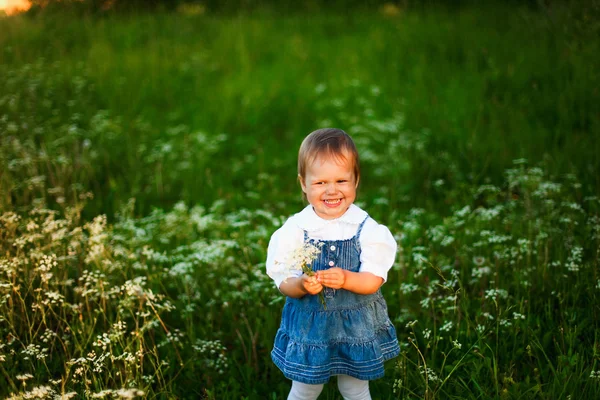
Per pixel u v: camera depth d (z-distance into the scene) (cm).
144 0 1139
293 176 619
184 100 772
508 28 900
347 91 777
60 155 559
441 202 518
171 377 318
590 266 354
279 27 1066
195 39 983
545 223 410
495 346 313
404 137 640
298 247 232
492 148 579
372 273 239
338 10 1228
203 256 367
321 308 243
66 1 996
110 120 677
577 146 547
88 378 303
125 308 351
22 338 324
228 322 366
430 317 350
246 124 727
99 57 852
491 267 377
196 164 621
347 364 247
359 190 573
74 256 367
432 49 878
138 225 491
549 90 675
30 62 803
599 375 262
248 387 308
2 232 391
